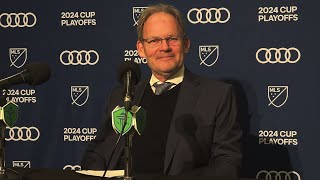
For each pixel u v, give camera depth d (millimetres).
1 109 1580
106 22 3086
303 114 2900
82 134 3164
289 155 2928
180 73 2385
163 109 2357
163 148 2301
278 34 2902
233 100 2340
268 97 2936
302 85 2893
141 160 2312
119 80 1636
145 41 2264
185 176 1704
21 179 1662
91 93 3133
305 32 2873
